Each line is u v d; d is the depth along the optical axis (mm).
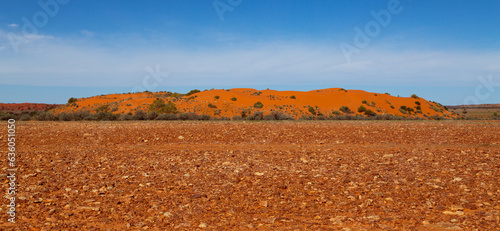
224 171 9648
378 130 18734
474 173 9008
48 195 7379
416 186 7895
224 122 25562
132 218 6047
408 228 5480
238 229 5566
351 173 9266
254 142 15242
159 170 9781
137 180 8672
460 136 16484
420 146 13867
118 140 15852
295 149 13328
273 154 12242
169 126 21484
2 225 5699
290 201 6949
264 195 7379
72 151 13039
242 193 7543
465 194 7188
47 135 17109
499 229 5340
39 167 10164
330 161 10961
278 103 67688
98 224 5801
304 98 72062
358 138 16094
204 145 14516
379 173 9242
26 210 6422
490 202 6680
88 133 17750
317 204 6773
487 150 12562
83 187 7883
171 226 5719
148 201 6988
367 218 5914
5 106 103812
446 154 11836
